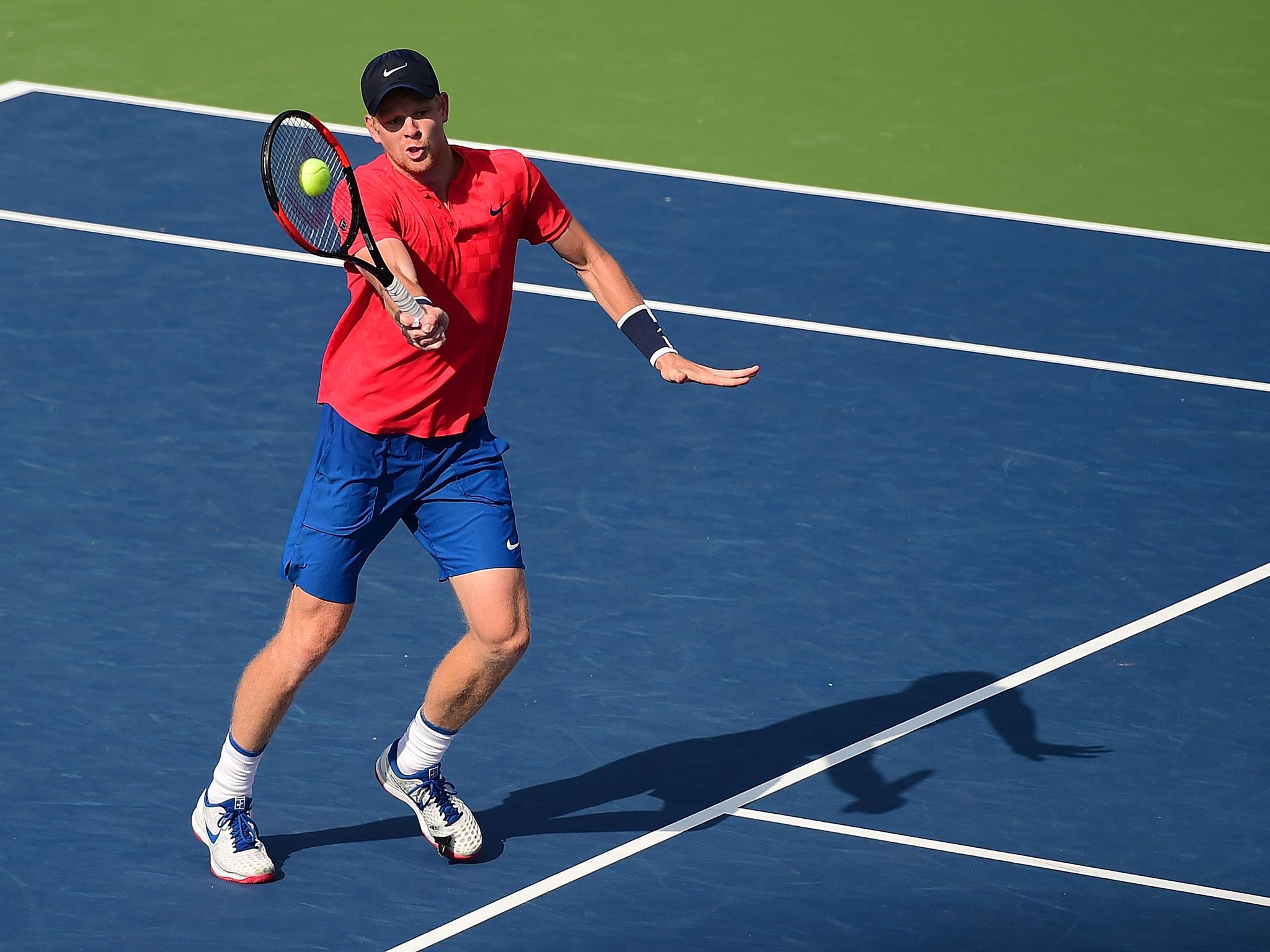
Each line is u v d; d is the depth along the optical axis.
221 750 23.38
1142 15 58.09
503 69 52.88
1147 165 47.69
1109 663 26.64
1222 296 39.66
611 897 21.44
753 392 34.50
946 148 48.41
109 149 44.72
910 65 53.94
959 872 22.12
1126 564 29.30
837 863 22.25
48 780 23.05
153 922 20.61
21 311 36.28
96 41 53.38
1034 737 24.91
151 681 25.23
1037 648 26.98
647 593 27.98
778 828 22.91
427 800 21.89
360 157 46.00
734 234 41.75
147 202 41.78
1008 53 54.94
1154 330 37.84
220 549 28.62
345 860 21.97
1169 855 22.58
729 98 51.28
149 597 27.25
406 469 20.56
